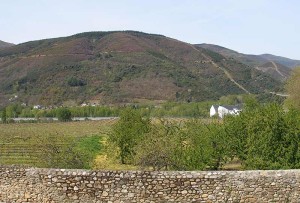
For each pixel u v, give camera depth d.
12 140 62.34
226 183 16.30
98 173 16.33
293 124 24.39
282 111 26.53
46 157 28.88
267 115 25.09
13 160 44.88
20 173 16.55
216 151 29.30
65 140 40.47
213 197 16.25
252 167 24.55
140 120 45.19
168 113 108.88
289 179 16.28
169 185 16.27
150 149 28.08
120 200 16.25
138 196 16.27
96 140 68.12
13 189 16.52
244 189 16.25
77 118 134.12
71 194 16.30
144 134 37.31
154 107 125.94
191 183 16.30
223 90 168.00
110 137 46.50
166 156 27.69
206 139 29.80
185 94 155.12
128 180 16.30
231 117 30.84
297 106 60.50
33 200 16.41
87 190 16.28
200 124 36.06
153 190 16.27
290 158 23.91
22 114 136.25
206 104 125.56
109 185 16.27
